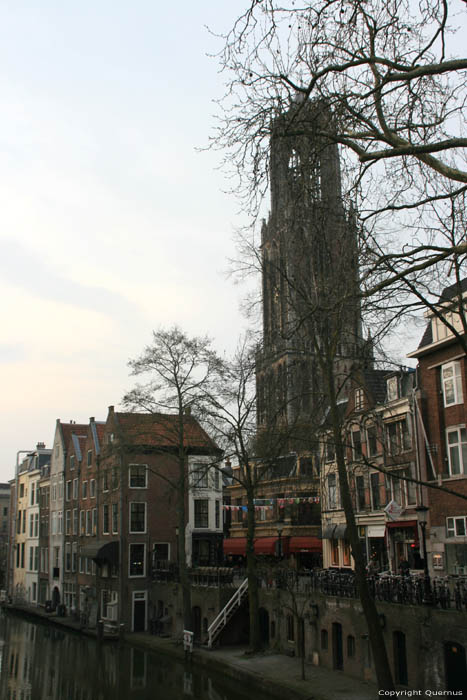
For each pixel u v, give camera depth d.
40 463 89.31
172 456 43.12
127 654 42.88
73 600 66.94
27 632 57.97
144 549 54.47
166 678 33.66
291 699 25.42
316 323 21.80
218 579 41.53
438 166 12.59
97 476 47.88
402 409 35.59
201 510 57.09
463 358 30.92
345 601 28.20
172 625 47.25
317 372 25.42
